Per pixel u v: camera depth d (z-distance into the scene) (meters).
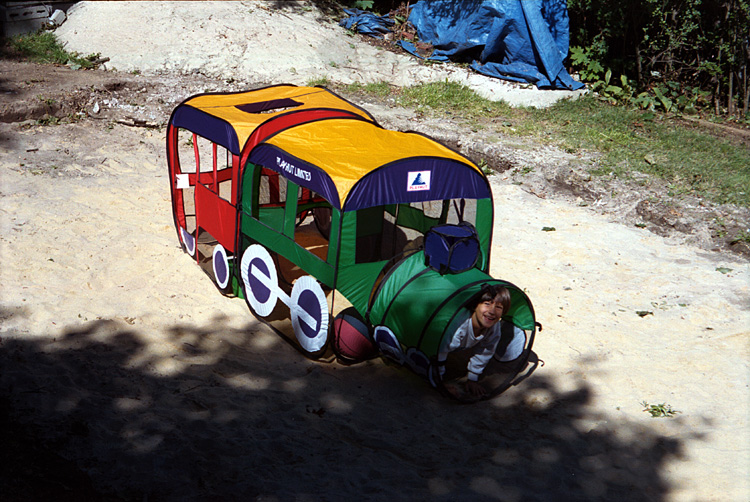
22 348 5.34
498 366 5.70
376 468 4.37
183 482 4.06
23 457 4.09
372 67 14.15
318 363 5.66
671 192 9.20
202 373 5.32
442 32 14.91
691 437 4.87
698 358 5.91
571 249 8.02
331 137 5.75
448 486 4.23
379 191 5.09
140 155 10.23
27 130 10.32
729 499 4.23
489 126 11.71
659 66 14.12
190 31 13.94
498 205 9.29
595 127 11.85
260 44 13.86
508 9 13.50
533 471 4.44
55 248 7.12
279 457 4.41
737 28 12.63
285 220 5.59
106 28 13.88
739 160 10.49
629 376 5.63
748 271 7.55
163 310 6.21
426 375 5.03
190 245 7.21
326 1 16.84
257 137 5.99
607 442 4.80
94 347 5.49
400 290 5.11
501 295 4.70
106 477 4.03
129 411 4.72
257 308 6.19
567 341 6.12
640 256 7.93
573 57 14.01
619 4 13.28
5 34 13.54
